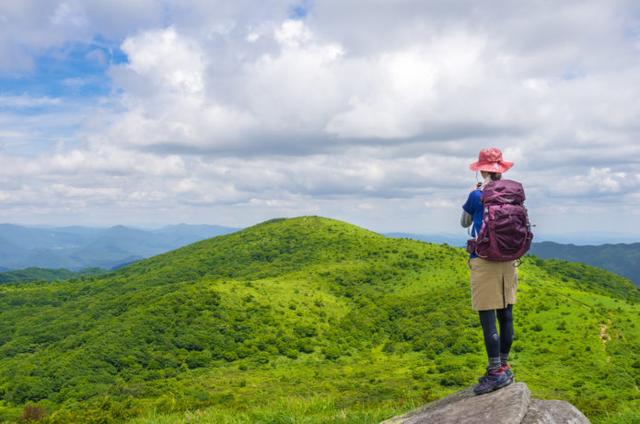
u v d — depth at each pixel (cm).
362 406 1146
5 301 19775
